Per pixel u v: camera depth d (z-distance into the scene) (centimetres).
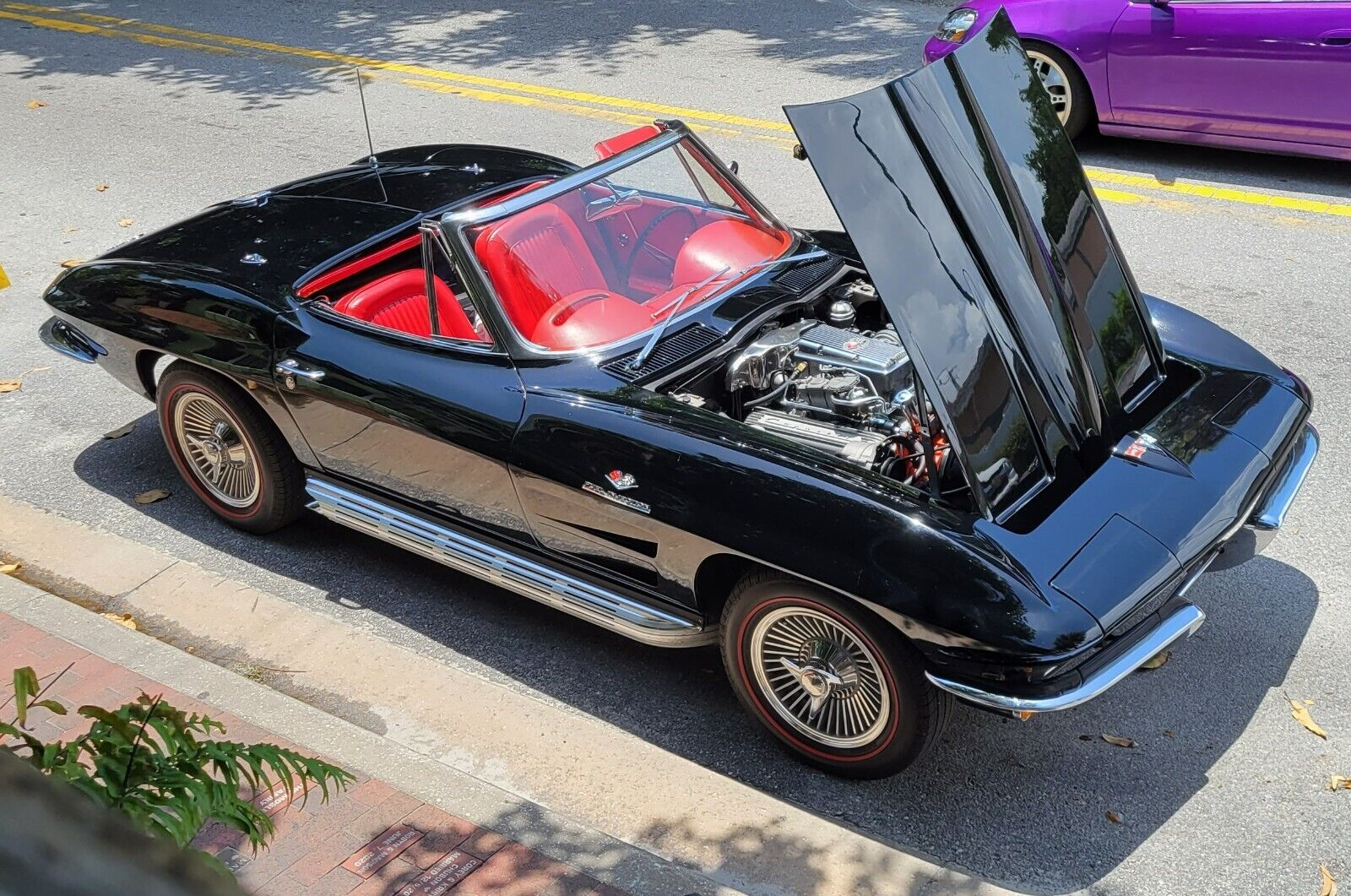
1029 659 331
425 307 510
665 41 1214
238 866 341
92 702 414
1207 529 371
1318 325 651
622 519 400
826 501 362
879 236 366
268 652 457
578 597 429
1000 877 352
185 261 529
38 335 718
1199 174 863
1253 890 341
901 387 434
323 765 254
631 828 367
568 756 399
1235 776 382
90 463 598
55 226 873
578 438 407
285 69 1217
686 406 405
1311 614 453
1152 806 374
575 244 459
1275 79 811
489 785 373
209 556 527
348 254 513
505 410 424
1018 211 405
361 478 482
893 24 1212
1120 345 429
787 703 396
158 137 1045
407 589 501
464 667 453
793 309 468
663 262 484
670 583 402
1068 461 387
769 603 378
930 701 360
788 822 365
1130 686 425
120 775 234
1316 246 745
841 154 368
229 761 242
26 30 1431
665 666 451
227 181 933
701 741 414
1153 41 842
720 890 329
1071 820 371
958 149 397
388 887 332
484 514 446
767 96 1034
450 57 1217
